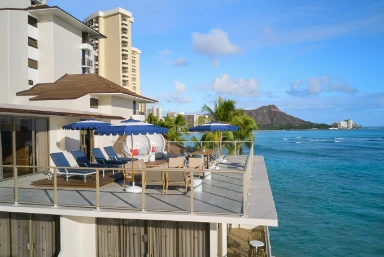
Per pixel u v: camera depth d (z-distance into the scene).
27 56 25.27
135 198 9.09
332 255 17.73
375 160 66.44
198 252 8.66
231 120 35.78
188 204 8.43
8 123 12.77
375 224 23.19
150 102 29.27
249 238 13.91
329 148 101.19
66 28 29.92
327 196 32.31
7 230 9.38
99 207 8.15
